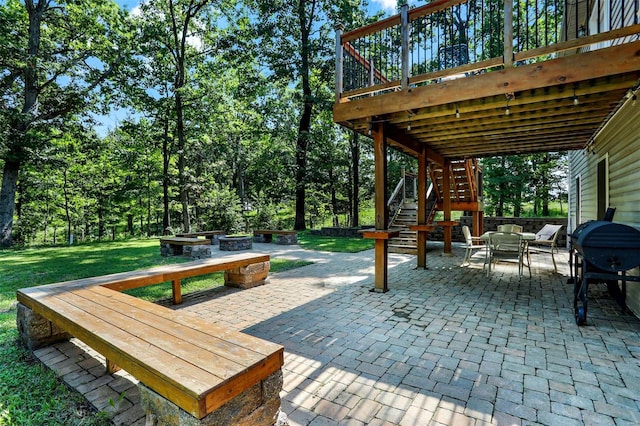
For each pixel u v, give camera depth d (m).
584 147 6.68
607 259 3.10
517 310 3.77
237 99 14.84
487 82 3.41
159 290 4.67
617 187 4.56
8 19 10.18
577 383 2.20
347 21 12.97
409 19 3.98
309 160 14.96
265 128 15.16
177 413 1.36
